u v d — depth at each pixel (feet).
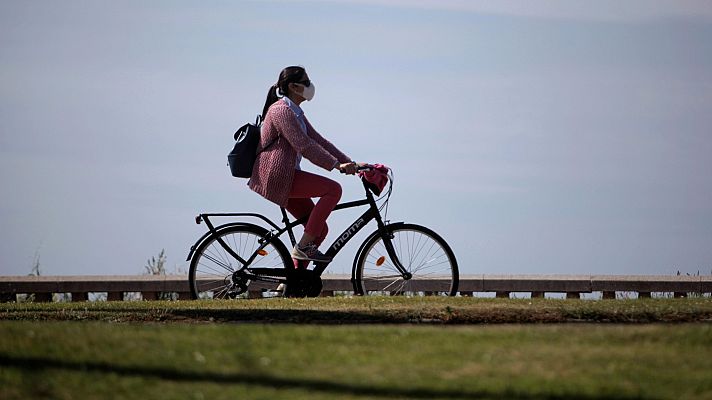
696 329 76.84
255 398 61.05
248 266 116.98
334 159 112.68
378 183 115.85
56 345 70.79
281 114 112.57
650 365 67.87
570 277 148.56
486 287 147.95
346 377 64.75
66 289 146.82
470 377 64.95
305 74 115.03
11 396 61.82
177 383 63.62
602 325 89.30
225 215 117.29
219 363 67.26
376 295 115.44
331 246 116.06
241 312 101.96
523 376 65.26
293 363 67.51
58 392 62.34
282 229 116.67
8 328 76.84
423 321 98.12
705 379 65.10
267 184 112.98
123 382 63.72
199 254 117.19
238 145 114.52
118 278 146.92
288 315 99.81
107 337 73.00
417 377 64.85
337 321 98.32
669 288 148.77
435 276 118.52
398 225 117.39
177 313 103.71
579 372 66.18
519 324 97.45
